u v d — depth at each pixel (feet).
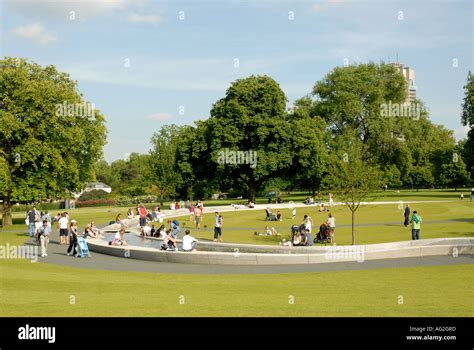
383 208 213.25
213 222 179.93
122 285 63.46
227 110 252.21
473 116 279.49
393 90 313.53
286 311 46.21
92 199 434.30
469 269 72.59
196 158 266.77
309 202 258.78
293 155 255.09
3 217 180.96
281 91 260.62
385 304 48.98
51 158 175.11
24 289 60.64
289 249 93.30
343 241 116.26
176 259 86.84
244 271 76.07
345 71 306.55
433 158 442.09
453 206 206.59
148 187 355.77
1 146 175.11
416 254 86.74
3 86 174.91
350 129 288.10
